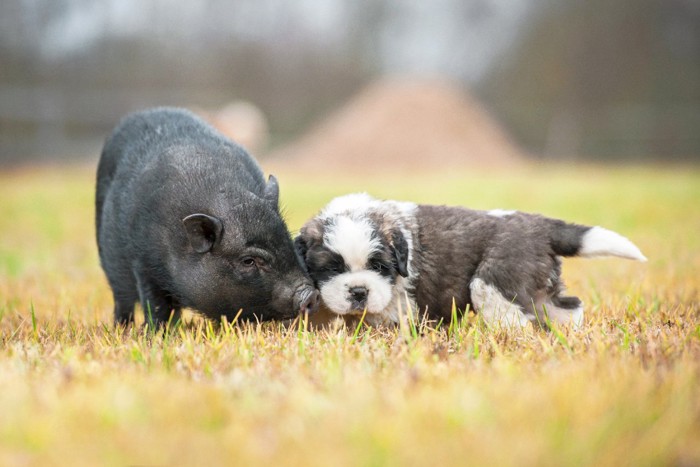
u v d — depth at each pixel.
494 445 5.52
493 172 62.72
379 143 71.25
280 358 8.33
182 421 6.24
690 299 12.64
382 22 105.56
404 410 6.23
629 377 6.99
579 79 94.44
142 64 90.69
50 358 8.50
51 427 6.06
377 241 10.63
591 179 51.00
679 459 5.52
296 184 47.22
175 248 10.38
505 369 7.52
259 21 101.06
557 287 11.12
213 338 9.45
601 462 5.31
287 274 10.21
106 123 78.62
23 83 82.44
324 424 6.00
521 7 102.06
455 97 77.12
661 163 82.12
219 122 52.78
